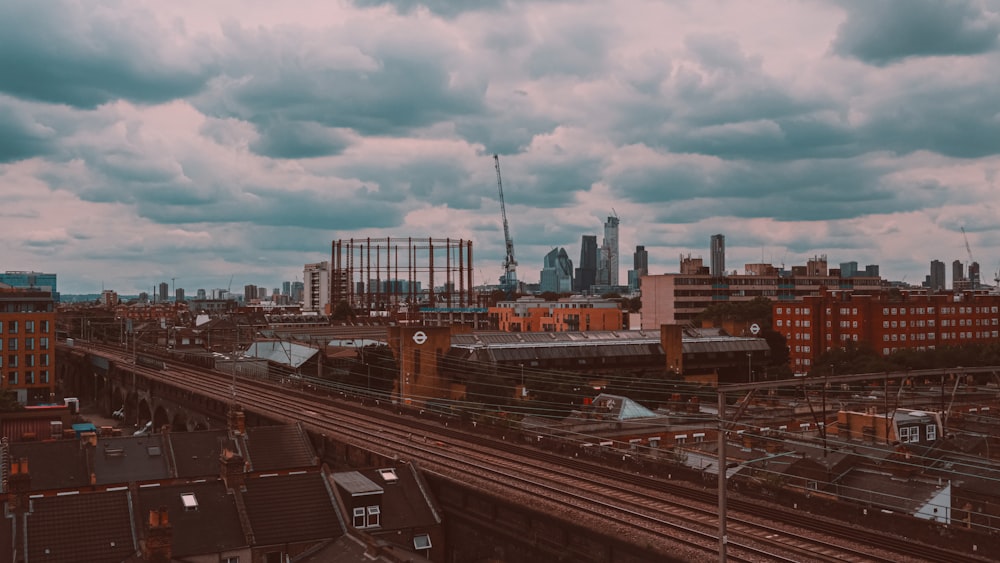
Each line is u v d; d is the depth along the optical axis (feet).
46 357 626.64
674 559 164.86
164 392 528.63
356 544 185.78
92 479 254.88
